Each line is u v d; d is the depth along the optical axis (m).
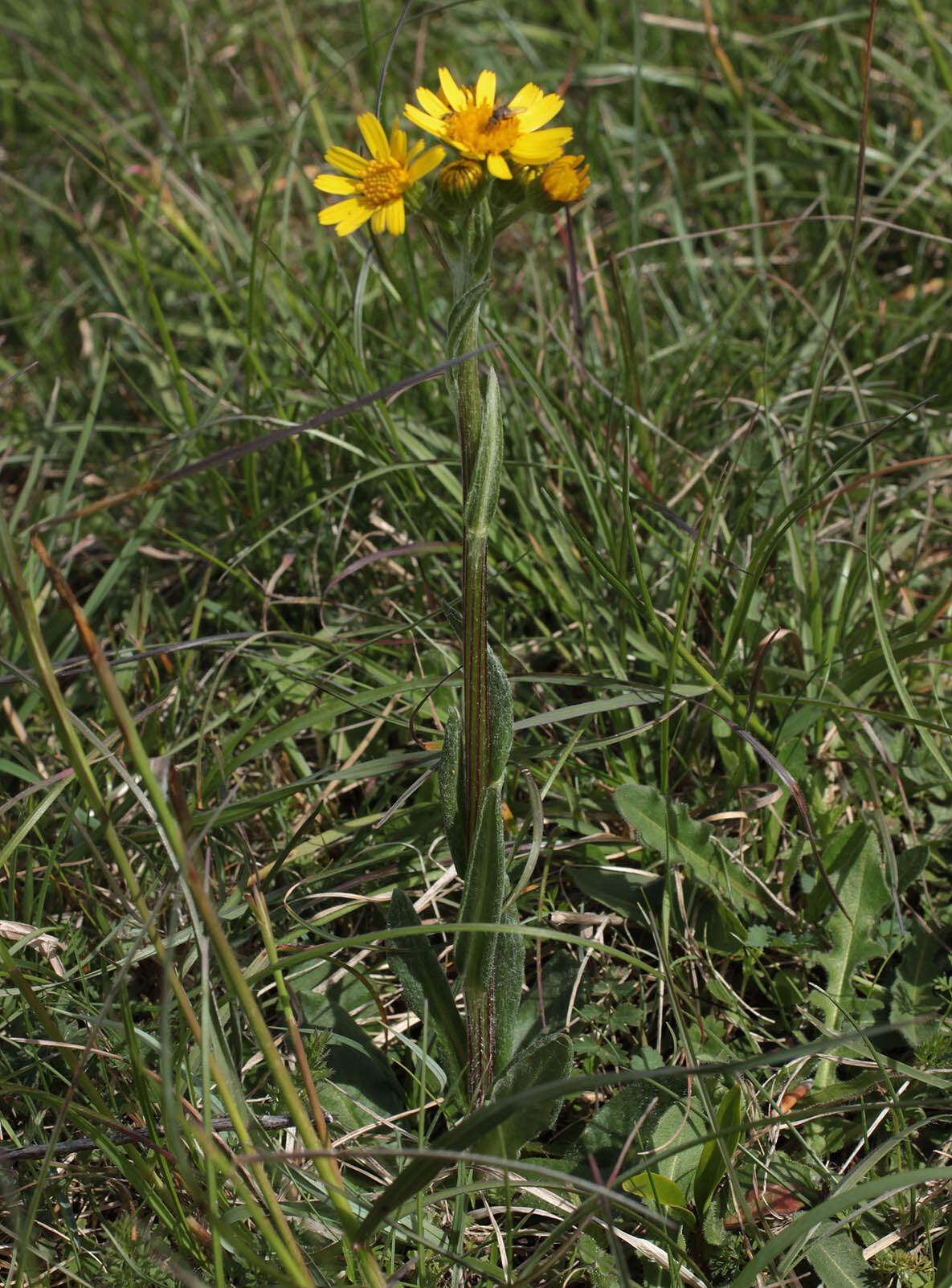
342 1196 1.26
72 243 3.25
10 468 3.14
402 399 2.69
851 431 2.67
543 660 2.39
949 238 3.23
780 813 2.04
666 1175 1.57
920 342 2.90
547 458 2.58
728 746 2.08
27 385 3.27
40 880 2.01
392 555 2.29
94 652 1.14
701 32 4.01
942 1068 1.67
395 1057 1.79
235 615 2.41
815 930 1.90
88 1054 1.38
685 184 3.61
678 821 1.88
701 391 2.86
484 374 2.52
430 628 2.36
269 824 2.13
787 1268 1.43
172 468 2.70
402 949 1.61
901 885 1.89
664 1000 1.83
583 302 2.96
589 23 4.21
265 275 2.77
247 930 1.88
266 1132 1.55
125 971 1.32
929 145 3.46
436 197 1.24
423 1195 1.46
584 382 2.62
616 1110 1.63
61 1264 1.46
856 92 3.67
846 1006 1.79
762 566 1.96
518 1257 1.55
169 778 1.21
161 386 2.91
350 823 2.01
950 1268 1.36
